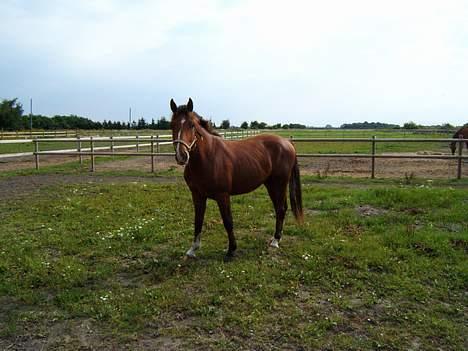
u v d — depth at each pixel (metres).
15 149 22.22
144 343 2.99
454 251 4.55
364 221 5.85
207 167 4.43
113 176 11.52
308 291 3.80
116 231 5.65
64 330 3.21
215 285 3.91
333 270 4.18
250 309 3.44
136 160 16.73
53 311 3.53
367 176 10.95
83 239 5.38
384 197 7.26
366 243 4.88
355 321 3.24
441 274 4.05
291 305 3.51
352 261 4.39
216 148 4.57
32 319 3.38
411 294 3.67
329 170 12.69
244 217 6.36
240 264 4.42
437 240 4.87
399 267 4.21
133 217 6.49
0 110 68.06
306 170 12.83
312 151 21.22
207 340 3.00
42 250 5.08
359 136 36.94
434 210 6.42
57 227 6.01
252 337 3.02
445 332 3.05
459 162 9.60
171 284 3.97
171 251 4.91
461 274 4.01
